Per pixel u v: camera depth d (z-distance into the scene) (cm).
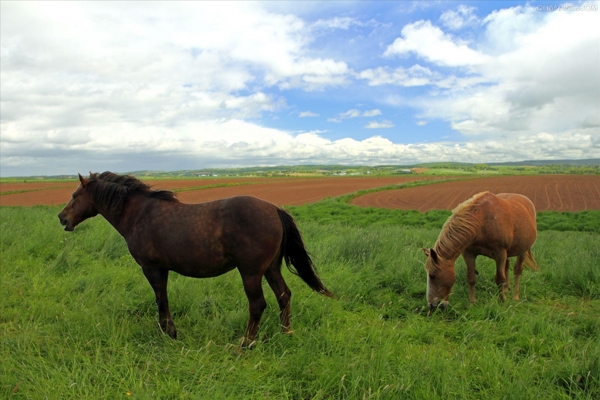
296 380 332
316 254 741
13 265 659
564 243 939
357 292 559
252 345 393
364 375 322
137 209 434
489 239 530
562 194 3791
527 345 403
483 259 733
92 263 695
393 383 312
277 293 435
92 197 459
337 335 410
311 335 399
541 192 4019
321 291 448
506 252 557
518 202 609
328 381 324
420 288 586
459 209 531
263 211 397
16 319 447
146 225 418
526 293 600
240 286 561
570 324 471
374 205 2980
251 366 354
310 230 1068
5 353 361
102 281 578
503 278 551
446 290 499
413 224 1744
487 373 336
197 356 363
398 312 516
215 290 551
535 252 812
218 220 392
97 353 355
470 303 541
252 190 4853
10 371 329
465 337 405
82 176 466
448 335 448
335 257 720
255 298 398
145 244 417
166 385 318
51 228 890
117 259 723
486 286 616
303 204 3097
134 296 535
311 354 362
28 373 327
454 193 4094
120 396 297
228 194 4144
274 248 399
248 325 405
